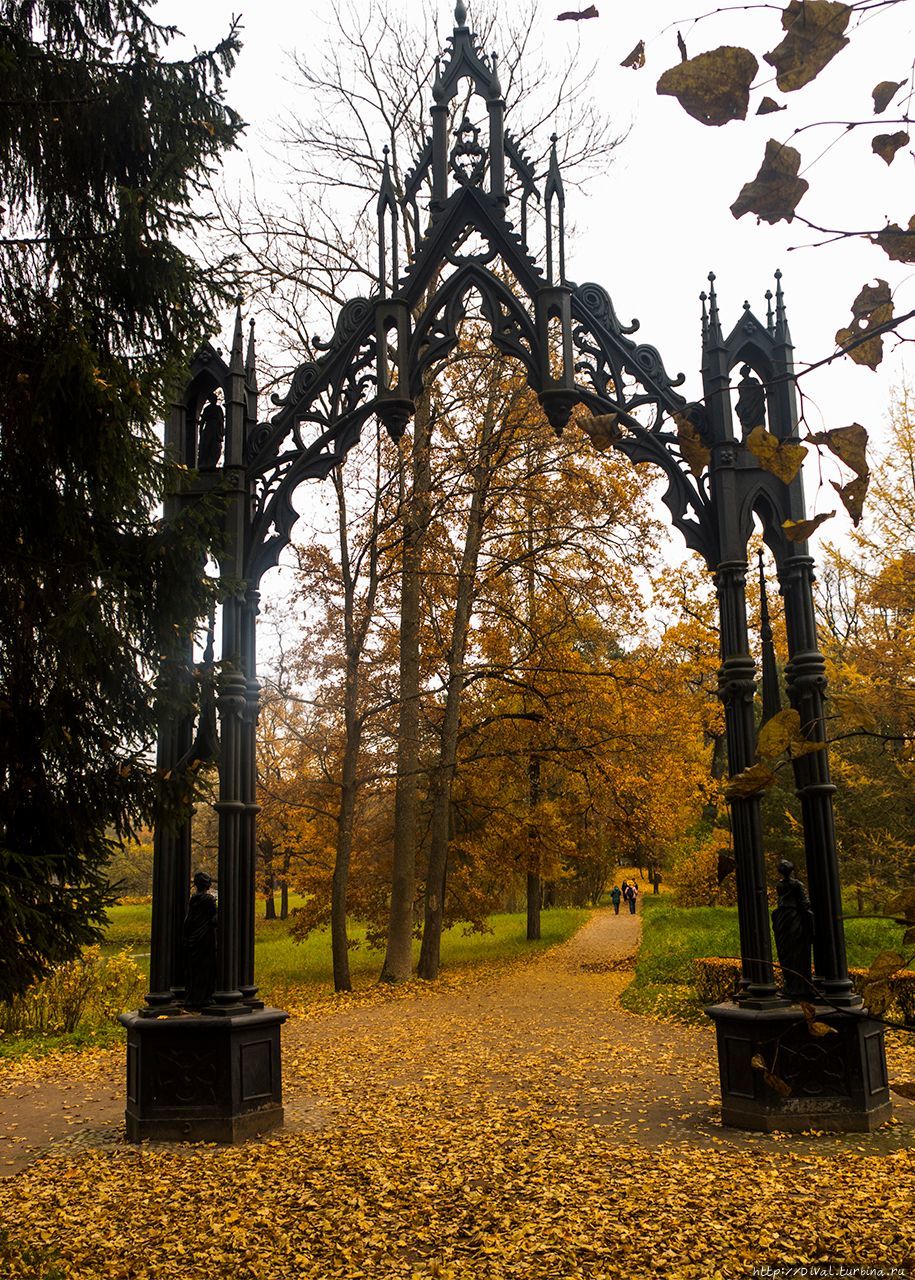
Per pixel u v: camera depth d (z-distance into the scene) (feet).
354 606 61.67
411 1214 19.25
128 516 20.42
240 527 28.30
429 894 65.82
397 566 62.54
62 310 18.71
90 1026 46.85
